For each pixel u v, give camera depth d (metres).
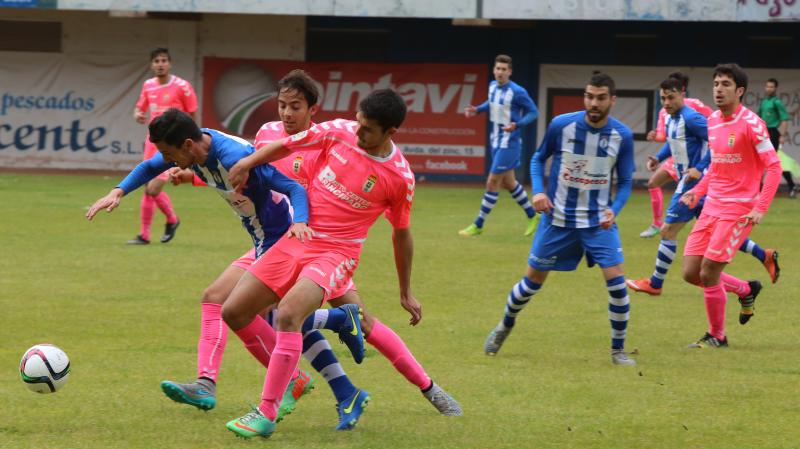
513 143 48.69
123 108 83.94
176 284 33.78
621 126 24.36
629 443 17.84
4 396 20.11
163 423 18.44
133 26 83.50
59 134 84.00
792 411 20.08
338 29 83.12
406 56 82.56
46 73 83.62
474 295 33.22
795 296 33.69
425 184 80.25
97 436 17.55
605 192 24.44
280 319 17.28
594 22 81.44
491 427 18.67
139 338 25.83
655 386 22.05
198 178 19.80
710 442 17.95
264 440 17.47
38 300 30.64
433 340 26.52
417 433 18.17
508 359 24.52
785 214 60.00
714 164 26.58
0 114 83.81
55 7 73.81
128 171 84.25
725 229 26.06
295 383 18.77
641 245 46.25
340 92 83.12
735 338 27.33
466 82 82.25
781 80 79.62
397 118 17.30
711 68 80.56
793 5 69.38
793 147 79.62
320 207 17.95
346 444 17.36
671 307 31.66
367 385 21.78
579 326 28.58
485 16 72.62
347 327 18.39
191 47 83.69
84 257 39.25
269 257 17.94
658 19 70.81
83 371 22.33
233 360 23.72
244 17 83.31
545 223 24.69
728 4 70.06
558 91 82.44
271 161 17.75
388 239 46.75
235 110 84.00
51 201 59.22
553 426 18.83
